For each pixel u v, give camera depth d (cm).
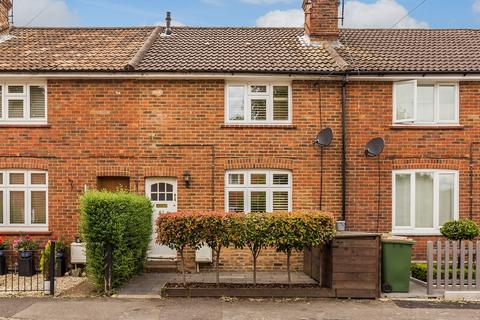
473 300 1098
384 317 966
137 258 1297
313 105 1456
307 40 1697
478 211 1448
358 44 1698
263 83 1467
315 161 1451
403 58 1541
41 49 1602
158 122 1451
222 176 1447
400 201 1461
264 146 1448
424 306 1048
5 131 1444
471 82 1460
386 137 1457
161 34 1791
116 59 1501
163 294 1109
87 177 1446
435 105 1467
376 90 1462
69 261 1416
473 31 1864
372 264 1114
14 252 1430
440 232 1360
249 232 1100
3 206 1452
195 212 1132
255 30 1870
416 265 1291
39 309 1007
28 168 1448
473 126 1455
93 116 1450
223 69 1410
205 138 1450
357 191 1452
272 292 1108
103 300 1082
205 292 1109
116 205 1133
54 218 1442
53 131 1447
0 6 1758
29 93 1462
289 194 1455
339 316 972
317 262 1230
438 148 1452
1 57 1515
